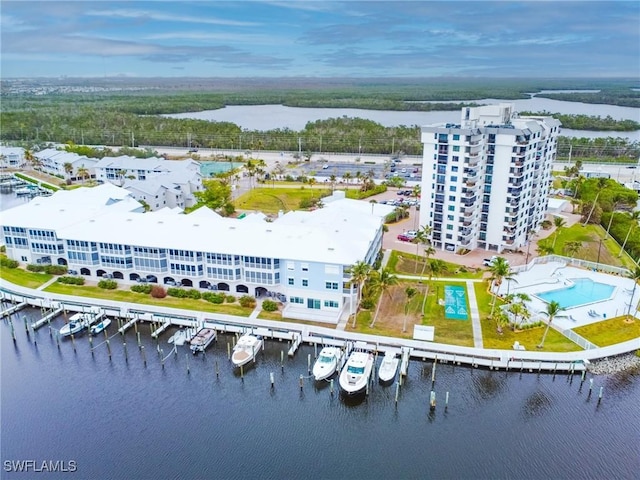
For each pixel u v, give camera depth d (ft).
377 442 228.02
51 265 374.02
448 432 233.35
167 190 552.82
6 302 342.03
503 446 224.94
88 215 389.39
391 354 274.36
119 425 237.25
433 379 263.90
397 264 394.73
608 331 298.97
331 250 314.76
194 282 344.08
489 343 285.64
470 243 420.36
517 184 392.27
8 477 207.62
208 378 269.64
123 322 319.88
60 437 229.86
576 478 207.82
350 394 254.06
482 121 417.69
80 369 276.62
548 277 370.12
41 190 645.10
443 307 325.21
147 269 351.05
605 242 447.83
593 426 236.02
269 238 334.44
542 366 266.57
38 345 297.12
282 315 314.76
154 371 274.98
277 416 243.60
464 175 390.83
